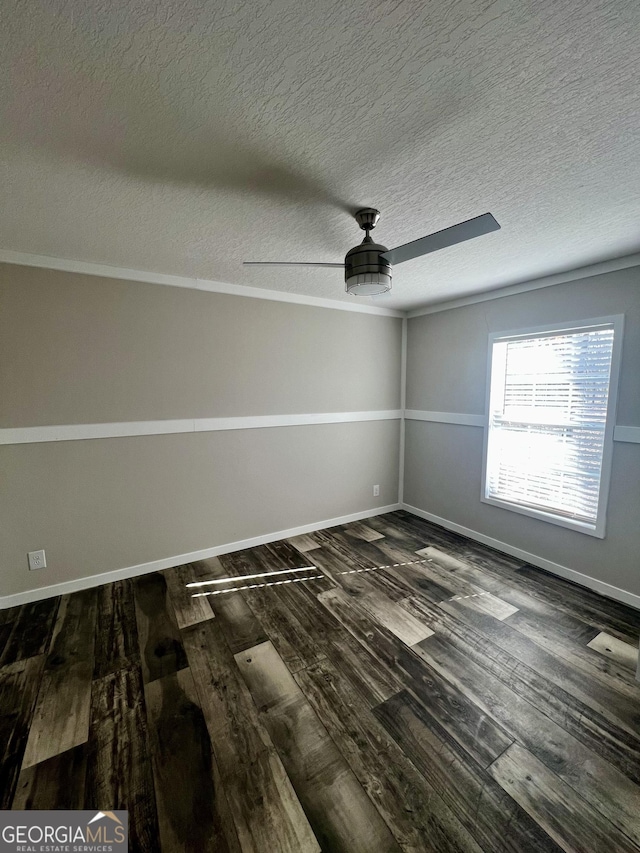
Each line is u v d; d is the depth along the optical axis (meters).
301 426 3.61
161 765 1.42
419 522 4.04
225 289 3.07
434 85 1.03
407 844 1.18
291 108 1.11
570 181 1.54
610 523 2.56
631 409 2.43
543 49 0.91
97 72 0.97
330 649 2.06
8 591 2.46
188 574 2.92
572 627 2.25
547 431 2.95
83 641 2.13
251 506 3.40
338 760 1.45
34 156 1.33
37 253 2.36
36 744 1.51
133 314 2.73
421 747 1.50
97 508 2.72
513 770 1.41
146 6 0.81
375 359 4.04
